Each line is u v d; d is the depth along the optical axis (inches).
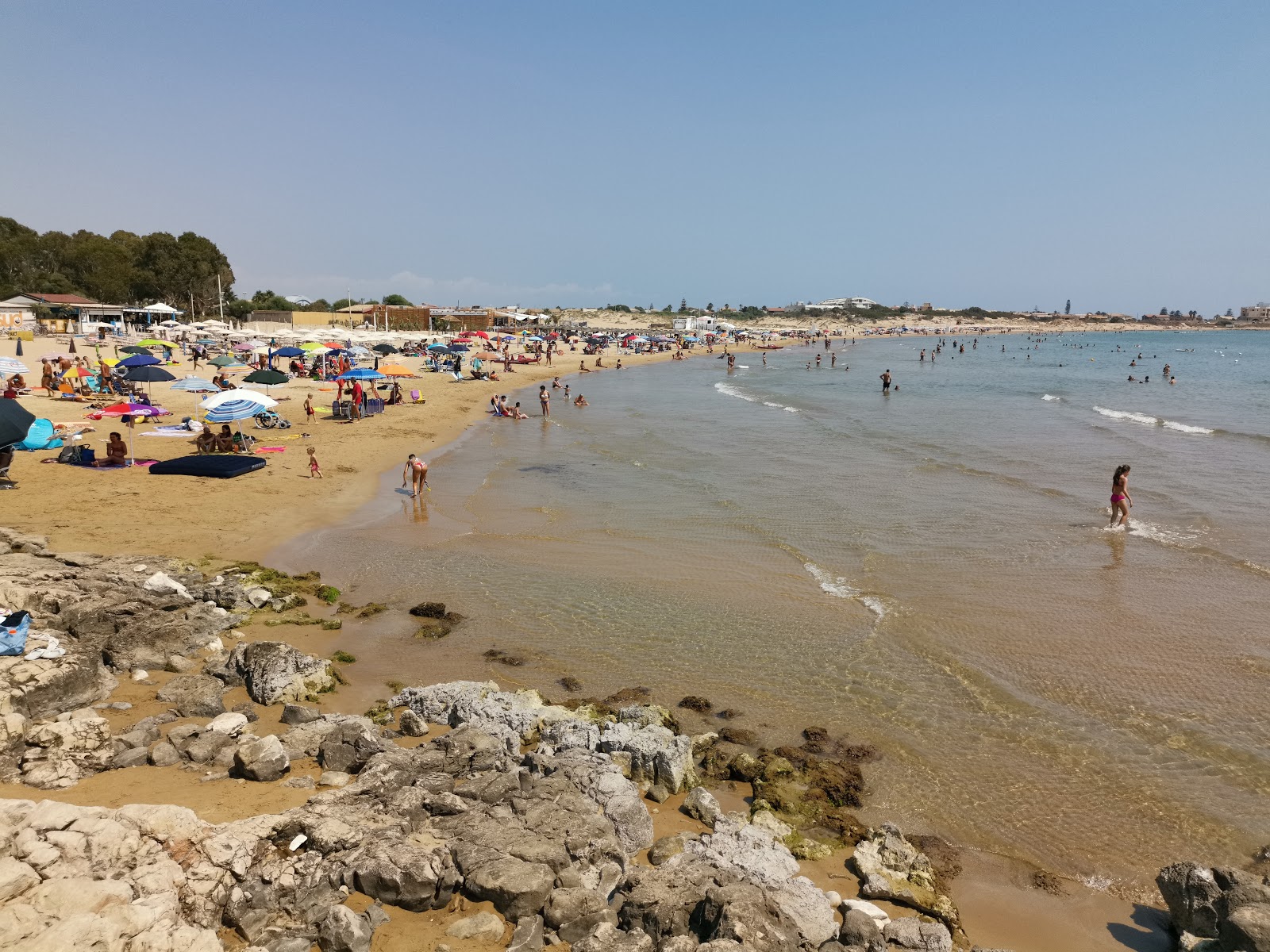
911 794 376.2
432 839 292.0
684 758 379.2
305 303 5251.0
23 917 212.7
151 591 542.6
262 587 600.4
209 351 2413.9
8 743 332.8
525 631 555.5
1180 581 657.6
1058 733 428.1
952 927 292.7
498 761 357.7
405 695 442.6
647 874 289.7
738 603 612.1
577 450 1327.5
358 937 244.8
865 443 1401.3
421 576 666.8
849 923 277.1
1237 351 5295.3
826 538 788.0
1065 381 2815.0
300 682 442.9
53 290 3617.1
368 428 1459.2
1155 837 346.9
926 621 576.1
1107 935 294.4
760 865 308.5
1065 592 633.6
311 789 332.5
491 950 251.6
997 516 865.5
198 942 223.9
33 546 604.1
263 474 997.8
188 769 343.0
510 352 3659.0
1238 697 464.8
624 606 603.8
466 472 1120.2
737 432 1542.8
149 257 3858.3
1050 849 340.2
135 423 1273.4
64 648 426.3
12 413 740.0
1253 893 279.0
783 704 457.7
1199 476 1065.5
